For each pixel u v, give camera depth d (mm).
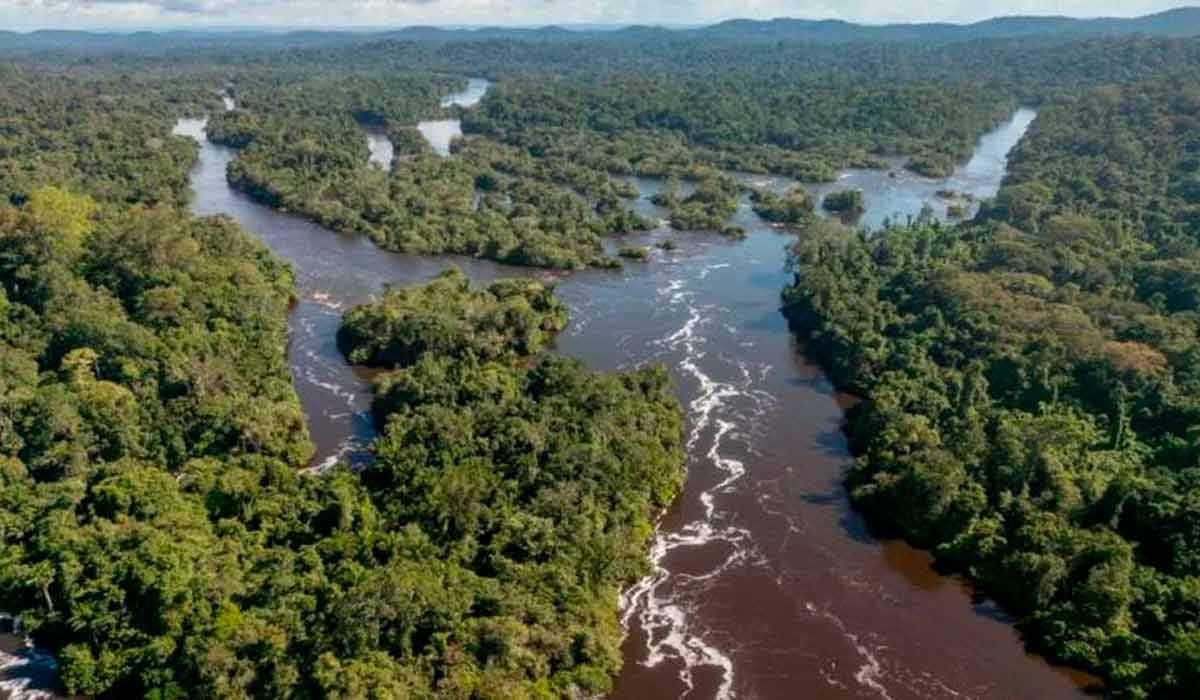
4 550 87562
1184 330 129750
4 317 128500
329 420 120875
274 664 72812
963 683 79562
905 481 100375
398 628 75312
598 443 102062
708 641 83875
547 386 117125
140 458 103938
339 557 86000
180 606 78938
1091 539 87375
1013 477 98625
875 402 118625
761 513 103125
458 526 89438
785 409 127312
